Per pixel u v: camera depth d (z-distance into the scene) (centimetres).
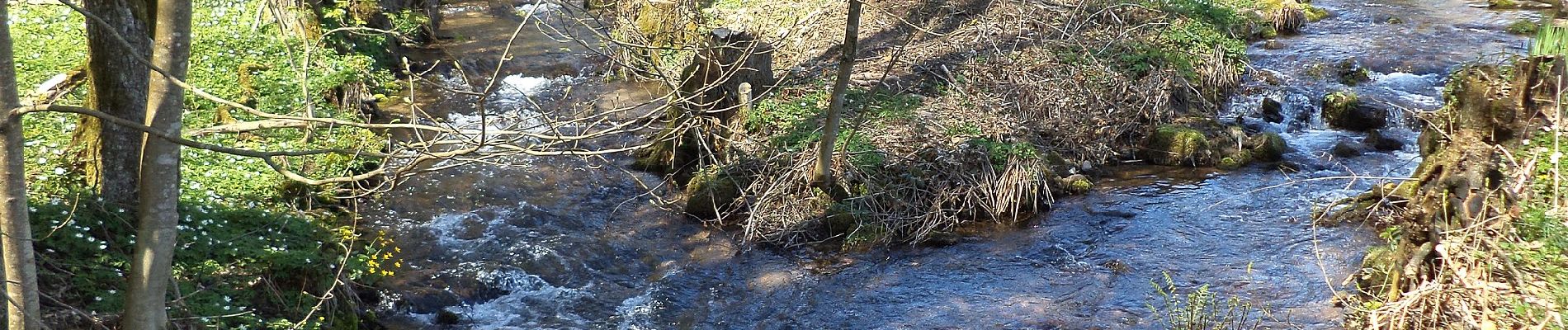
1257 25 1605
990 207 1053
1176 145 1194
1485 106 742
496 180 1133
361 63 1395
